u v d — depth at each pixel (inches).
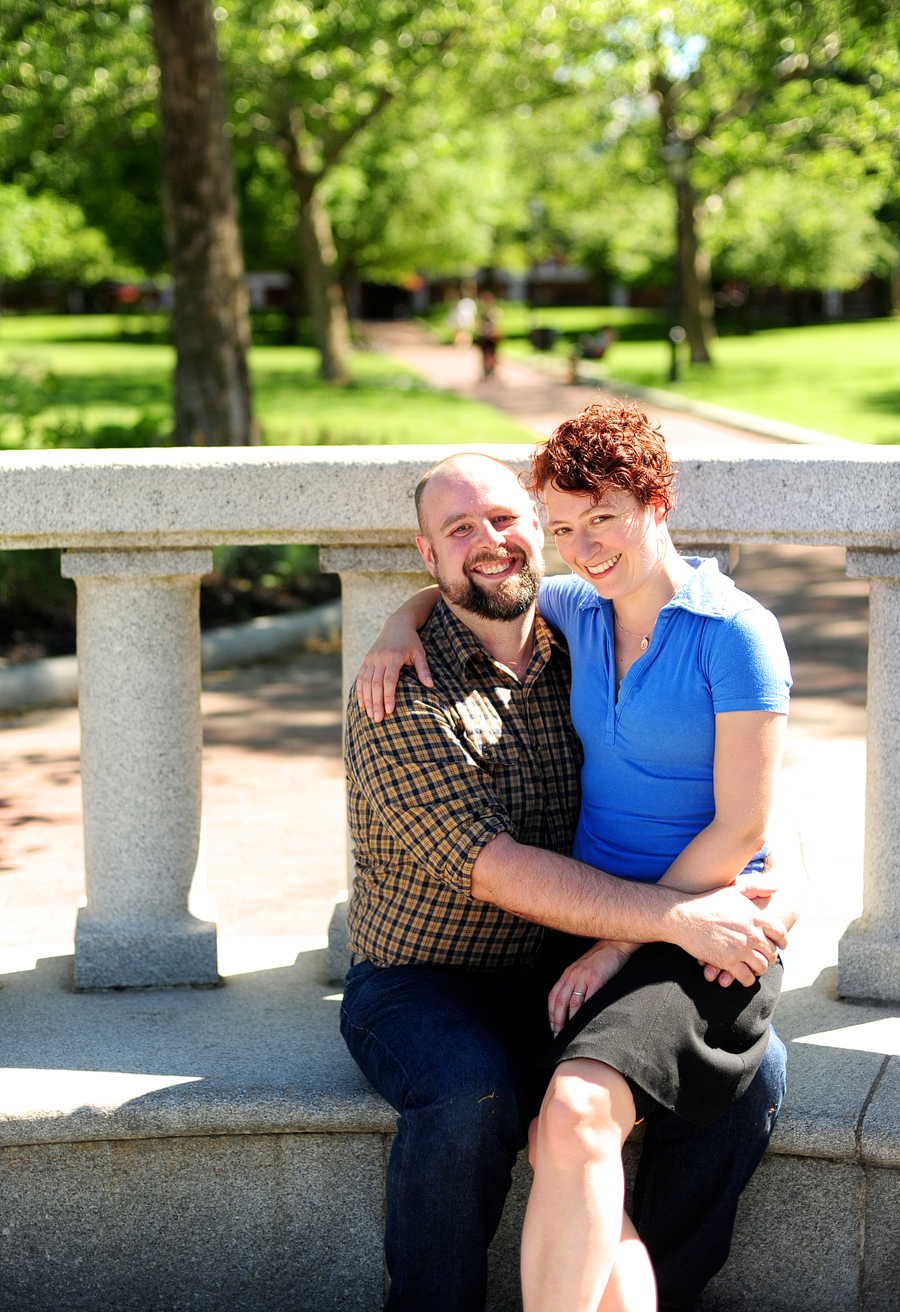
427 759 98.6
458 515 100.8
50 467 115.6
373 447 118.6
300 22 656.4
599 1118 86.9
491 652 106.5
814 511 113.7
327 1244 107.2
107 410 749.3
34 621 324.8
